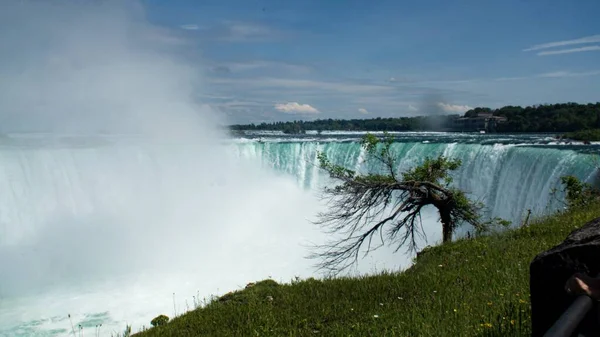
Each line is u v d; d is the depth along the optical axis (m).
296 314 7.95
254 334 7.23
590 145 31.09
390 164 16.34
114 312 19.41
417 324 5.68
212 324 8.25
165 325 9.01
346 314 7.46
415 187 15.28
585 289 1.97
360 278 9.96
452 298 6.70
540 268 2.76
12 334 16.91
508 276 7.13
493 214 26.95
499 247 10.09
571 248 2.68
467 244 11.41
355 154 36.19
